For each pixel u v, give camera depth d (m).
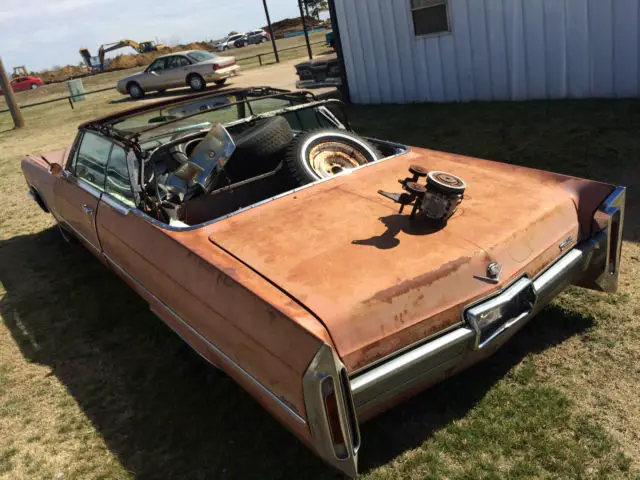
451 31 8.94
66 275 5.11
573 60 7.84
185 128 4.20
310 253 2.62
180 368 3.54
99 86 29.58
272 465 2.68
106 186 4.06
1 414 3.30
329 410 2.02
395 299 2.30
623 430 2.60
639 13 7.04
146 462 2.81
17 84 37.88
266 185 3.81
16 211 7.33
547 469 2.45
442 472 2.50
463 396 2.94
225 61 19.53
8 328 4.28
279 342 2.19
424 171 2.81
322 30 51.62
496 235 2.65
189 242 2.94
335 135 3.76
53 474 2.80
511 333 2.68
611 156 5.89
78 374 3.61
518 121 7.57
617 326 3.32
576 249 2.99
